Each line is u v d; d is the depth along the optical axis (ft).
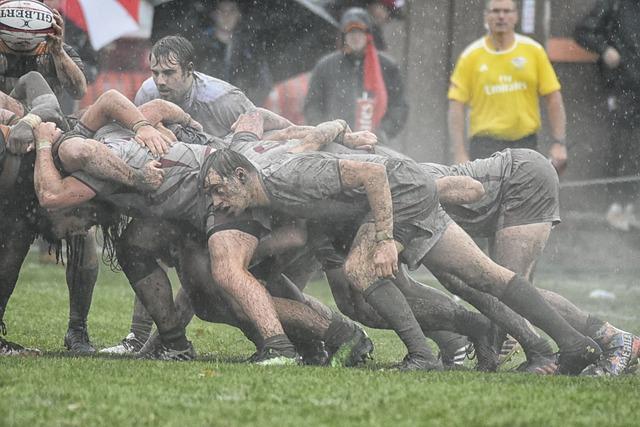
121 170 74.28
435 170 80.53
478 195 78.33
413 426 52.75
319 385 62.69
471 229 81.05
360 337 79.66
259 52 135.13
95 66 134.00
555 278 137.90
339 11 138.92
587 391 63.41
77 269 86.02
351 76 126.41
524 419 54.85
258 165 75.15
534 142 116.78
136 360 75.05
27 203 76.79
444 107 162.50
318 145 78.74
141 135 76.64
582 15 154.40
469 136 118.52
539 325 75.72
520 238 80.23
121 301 116.26
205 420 53.26
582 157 155.12
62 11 132.05
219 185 72.43
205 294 77.97
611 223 152.56
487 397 60.13
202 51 134.31
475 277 75.66
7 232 77.51
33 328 95.66
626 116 147.02
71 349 85.97
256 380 63.93
